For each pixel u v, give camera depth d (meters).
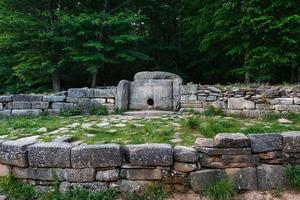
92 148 4.24
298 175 4.16
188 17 14.45
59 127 6.81
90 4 14.27
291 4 10.48
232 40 12.05
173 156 4.18
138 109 9.88
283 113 8.02
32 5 13.16
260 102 8.28
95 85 13.56
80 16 11.91
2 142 4.68
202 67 16.73
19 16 12.15
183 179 4.15
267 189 4.18
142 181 4.18
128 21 12.16
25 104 9.45
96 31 12.01
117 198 4.12
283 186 4.20
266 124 6.81
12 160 4.45
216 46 13.86
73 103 9.59
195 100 9.12
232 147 4.21
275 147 4.28
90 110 9.51
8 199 4.18
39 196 4.25
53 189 4.28
